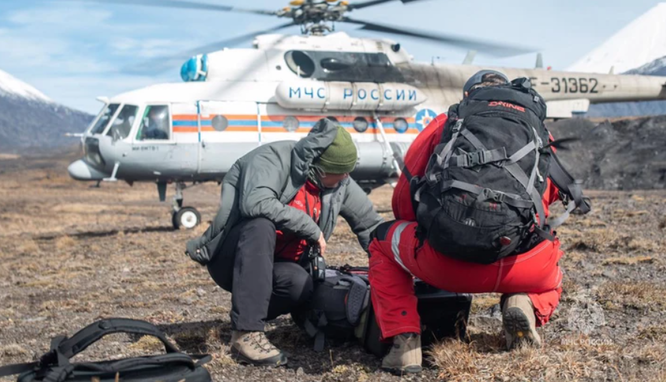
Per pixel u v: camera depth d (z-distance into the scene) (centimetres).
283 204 375
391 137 1419
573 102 1636
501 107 330
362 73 1378
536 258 331
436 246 315
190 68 1361
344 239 955
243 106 1339
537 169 319
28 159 14675
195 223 1388
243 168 383
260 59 1361
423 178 324
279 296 390
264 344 368
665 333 387
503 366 331
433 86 1456
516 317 337
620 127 4144
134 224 1719
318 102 1341
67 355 246
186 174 1339
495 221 301
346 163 379
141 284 690
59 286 724
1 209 2555
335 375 349
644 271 593
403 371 343
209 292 621
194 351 406
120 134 1311
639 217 999
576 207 342
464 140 318
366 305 374
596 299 477
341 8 1373
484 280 333
